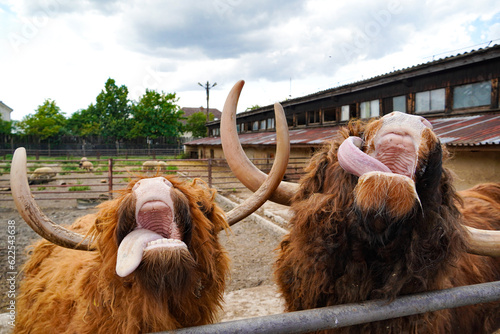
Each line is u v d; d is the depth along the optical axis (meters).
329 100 16.56
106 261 1.38
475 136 7.09
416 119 1.29
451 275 1.70
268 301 3.51
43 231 1.37
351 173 1.40
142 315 1.36
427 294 1.35
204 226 1.51
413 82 12.00
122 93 35.72
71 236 1.43
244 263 5.28
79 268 1.76
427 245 1.41
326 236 1.53
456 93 10.73
